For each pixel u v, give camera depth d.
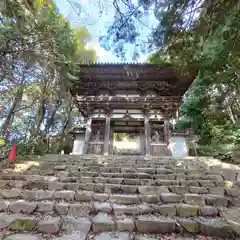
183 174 5.22
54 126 17.52
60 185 4.34
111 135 12.27
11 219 2.95
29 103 12.96
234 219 3.07
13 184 4.38
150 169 5.55
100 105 12.68
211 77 7.10
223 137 9.67
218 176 5.10
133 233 2.78
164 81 13.36
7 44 6.54
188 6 3.97
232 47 4.68
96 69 12.84
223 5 3.71
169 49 5.01
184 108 11.32
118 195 3.85
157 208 3.40
